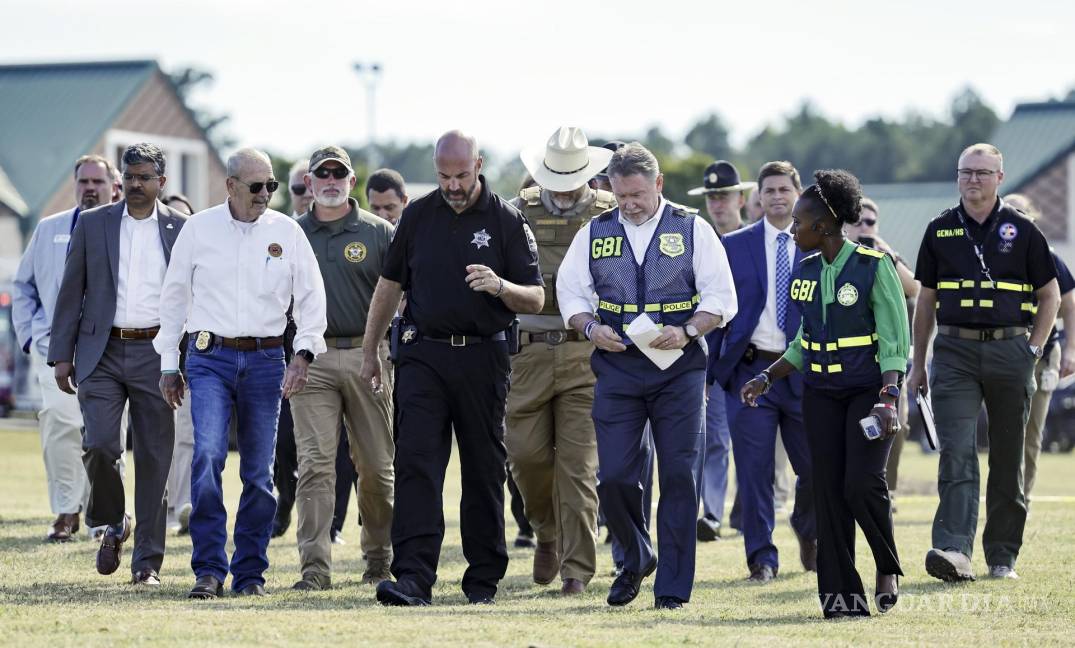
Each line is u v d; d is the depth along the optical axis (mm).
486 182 29016
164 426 31656
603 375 28484
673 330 27578
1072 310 36531
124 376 31359
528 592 31578
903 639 24219
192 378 29688
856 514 26672
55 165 150500
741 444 34219
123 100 155750
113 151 155875
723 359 34344
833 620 26547
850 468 26641
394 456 30469
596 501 31750
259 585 29844
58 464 40062
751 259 34344
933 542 33000
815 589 32000
